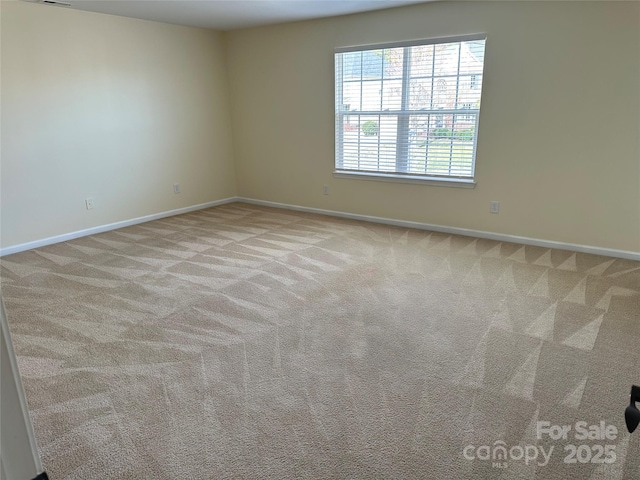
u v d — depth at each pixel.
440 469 1.67
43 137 4.32
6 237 4.21
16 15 3.97
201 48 5.61
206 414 1.98
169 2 4.08
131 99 4.98
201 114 5.78
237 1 4.05
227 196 6.36
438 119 4.50
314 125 5.38
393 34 4.50
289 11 4.51
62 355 2.46
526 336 2.58
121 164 5.02
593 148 3.76
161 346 2.54
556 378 2.19
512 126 4.07
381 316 2.85
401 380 2.20
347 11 4.54
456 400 2.05
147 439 1.84
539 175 4.05
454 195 4.56
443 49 4.27
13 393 0.54
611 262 3.73
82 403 2.06
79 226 4.75
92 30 4.52
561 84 3.77
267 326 2.75
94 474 1.67
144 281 3.48
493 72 4.04
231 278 3.52
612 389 2.10
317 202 5.66
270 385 2.18
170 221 5.37
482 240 4.41
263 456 1.74
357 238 4.54
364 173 5.13
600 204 3.83
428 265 3.74
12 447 0.55
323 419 1.94
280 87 5.53
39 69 4.20
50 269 3.77
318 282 3.41
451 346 2.49
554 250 4.07
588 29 3.56
